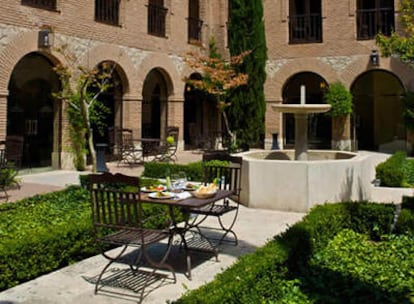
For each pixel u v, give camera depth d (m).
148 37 15.01
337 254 4.86
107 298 3.89
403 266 4.51
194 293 3.16
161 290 4.08
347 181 7.53
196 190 4.96
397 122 18.59
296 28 17.58
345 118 16.19
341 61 16.39
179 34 16.53
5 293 3.97
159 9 15.75
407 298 3.77
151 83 17.09
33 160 12.15
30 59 12.06
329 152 9.65
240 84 13.52
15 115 11.73
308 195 7.23
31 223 5.92
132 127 14.43
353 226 5.84
